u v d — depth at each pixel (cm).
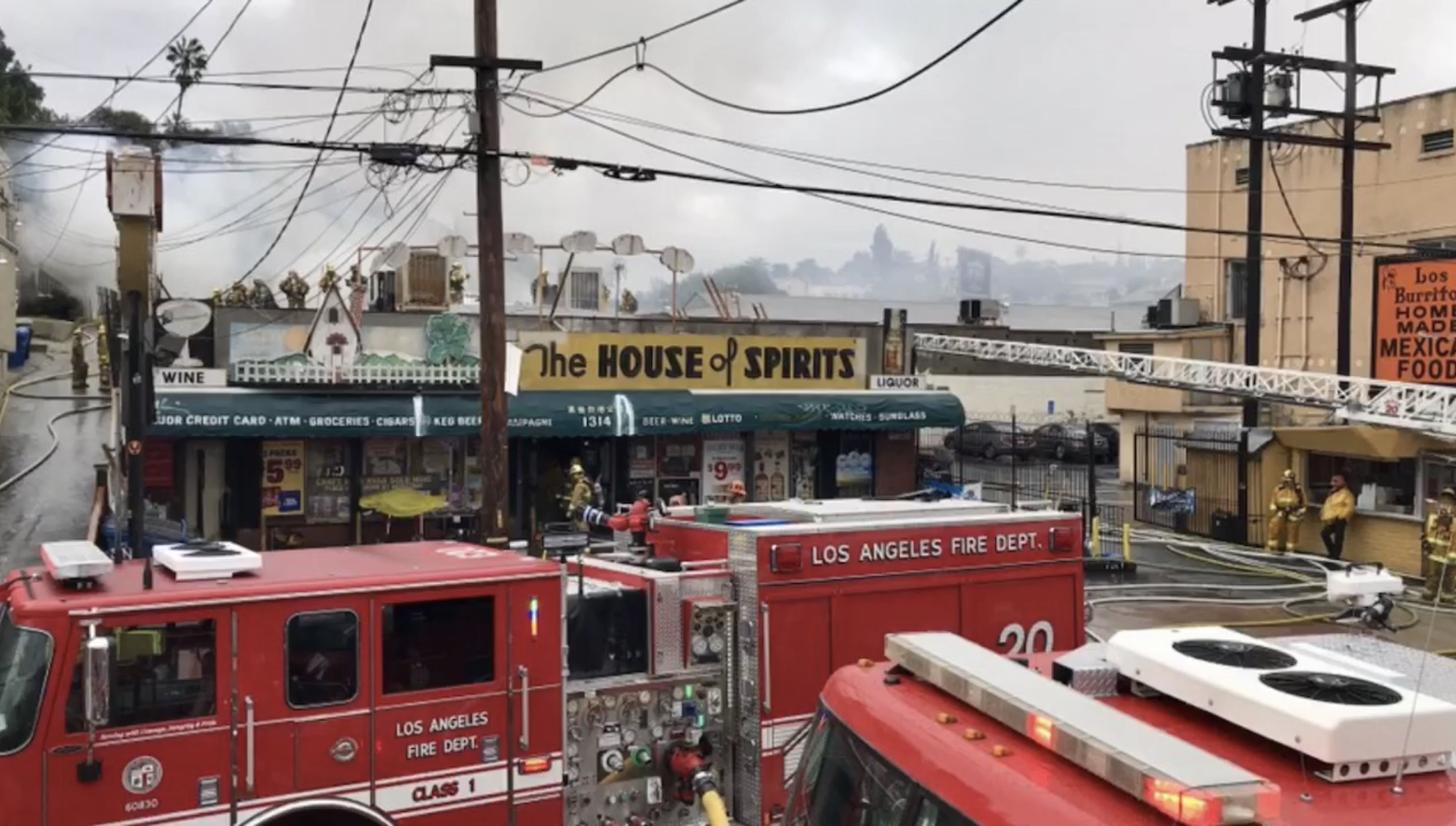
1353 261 2645
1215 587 1811
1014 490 2531
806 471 2175
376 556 728
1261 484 2252
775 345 2128
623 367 2011
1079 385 4434
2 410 2694
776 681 754
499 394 1264
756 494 2130
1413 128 2519
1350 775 305
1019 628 849
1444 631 1506
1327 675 349
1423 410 1809
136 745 580
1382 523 2028
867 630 789
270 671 612
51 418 2686
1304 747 310
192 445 1744
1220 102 2220
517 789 673
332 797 623
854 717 394
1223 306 3000
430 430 1758
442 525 1906
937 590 817
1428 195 2488
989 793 309
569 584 762
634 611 743
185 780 591
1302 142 2241
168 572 647
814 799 410
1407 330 2145
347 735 629
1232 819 252
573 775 710
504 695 671
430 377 1828
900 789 350
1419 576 1942
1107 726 307
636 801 730
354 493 1838
